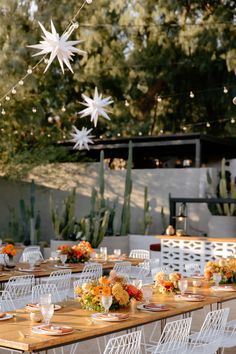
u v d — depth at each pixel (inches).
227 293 234.4
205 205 550.6
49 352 242.7
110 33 626.8
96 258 378.0
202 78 677.3
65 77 658.8
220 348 240.4
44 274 303.9
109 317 180.1
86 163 613.9
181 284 222.5
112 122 695.1
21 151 634.2
